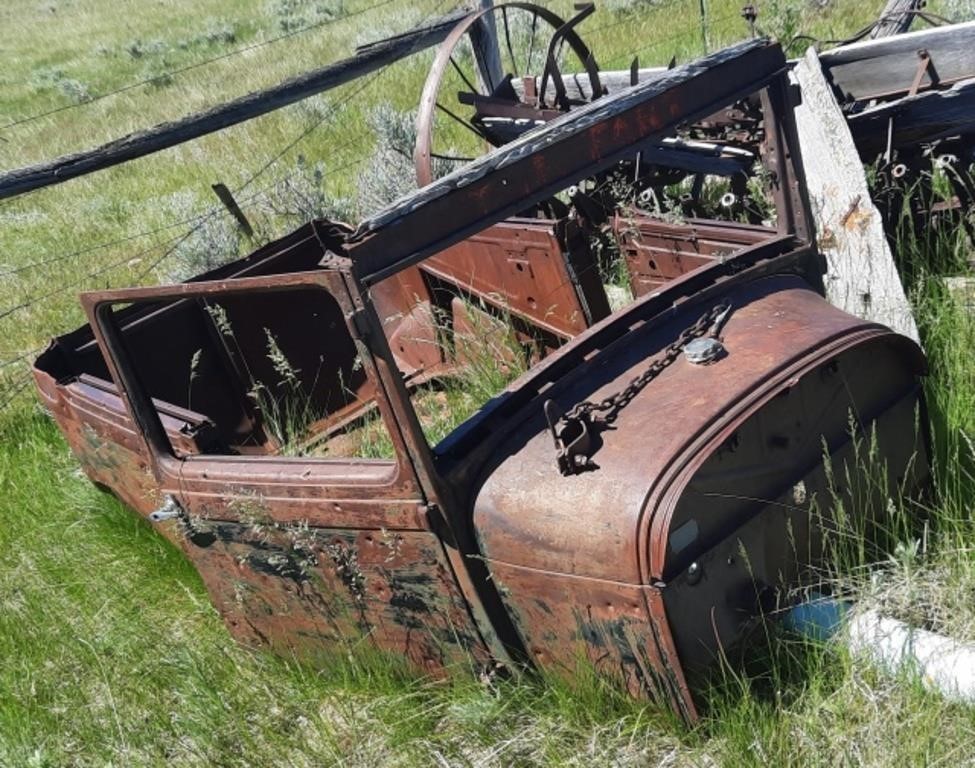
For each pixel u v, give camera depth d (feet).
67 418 16.46
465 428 10.75
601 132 11.11
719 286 11.85
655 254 15.07
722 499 10.09
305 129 46.62
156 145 27.43
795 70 19.06
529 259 16.22
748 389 10.19
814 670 10.66
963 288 17.04
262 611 12.99
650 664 10.01
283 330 19.63
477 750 11.54
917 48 19.33
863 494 11.54
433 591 10.95
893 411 11.65
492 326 17.71
